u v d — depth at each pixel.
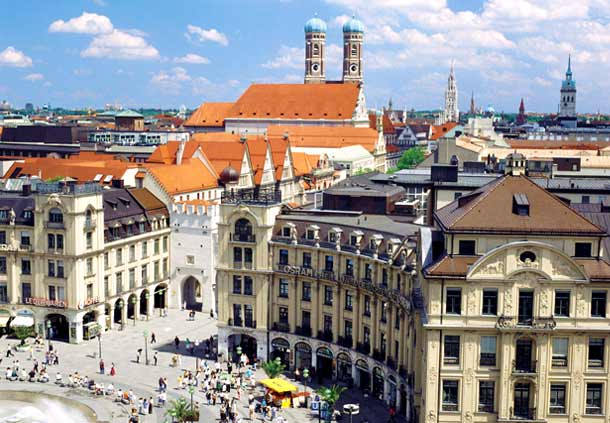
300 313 140.88
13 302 163.38
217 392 130.50
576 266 93.69
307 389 132.12
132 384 135.62
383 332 125.69
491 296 95.19
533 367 95.56
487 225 95.19
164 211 184.38
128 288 172.50
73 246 157.62
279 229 142.38
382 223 135.62
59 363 146.75
